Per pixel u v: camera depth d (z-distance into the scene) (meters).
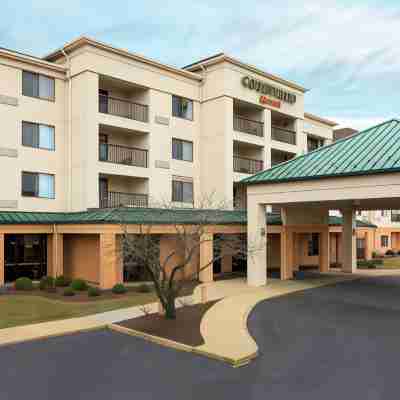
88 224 22.20
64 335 13.36
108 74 25.84
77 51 25.45
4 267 23.36
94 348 12.00
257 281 23.33
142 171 27.47
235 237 24.84
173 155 29.69
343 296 20.53
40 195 25.09
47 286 21.56
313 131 41.47
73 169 25.62
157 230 22.75
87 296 19.77
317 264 35.44
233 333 13.19
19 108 24.34
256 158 33.59
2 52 23.50
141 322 14.50
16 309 16.81
